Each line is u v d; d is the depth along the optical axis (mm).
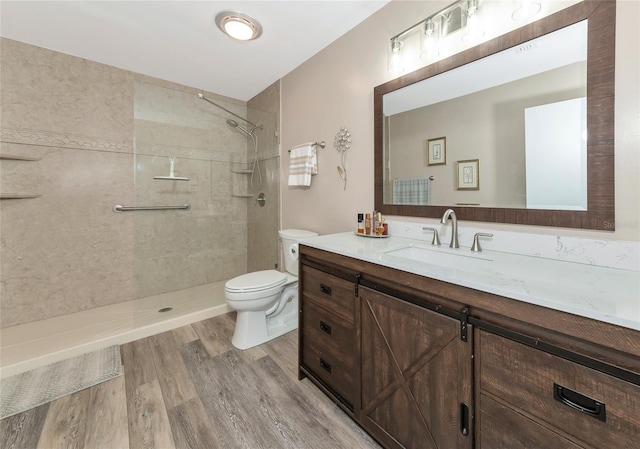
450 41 1350
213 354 1813
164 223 2617
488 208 1239
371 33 1718
